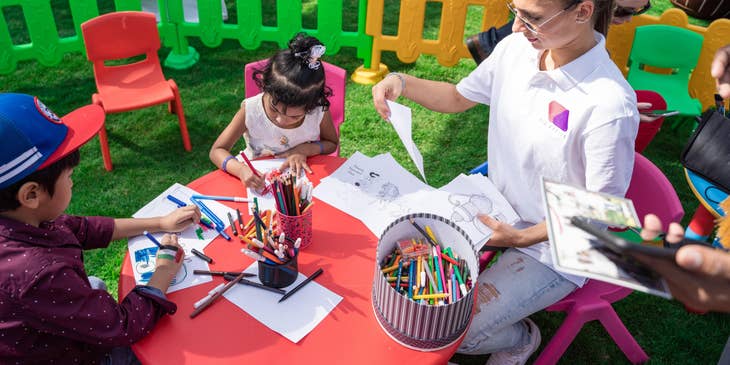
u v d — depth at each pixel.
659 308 2.81
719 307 1.10
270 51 4.93
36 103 1.40
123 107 3.31
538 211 2.09
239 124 2.38
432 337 1.42
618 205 1.30
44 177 1.38
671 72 4.26
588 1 1.57
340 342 1.46
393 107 2.07
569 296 2.05
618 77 1.76
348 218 1.89
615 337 2.18
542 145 1.92
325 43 4.44
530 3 1.61
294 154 2.19
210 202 1.95
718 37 3.70
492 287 2.01
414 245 1.65
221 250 1.74
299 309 1.54
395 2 5.78
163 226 1.80
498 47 2.15
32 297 1.34
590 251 1.14
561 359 2.54
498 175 2.19
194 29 4.47
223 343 1.45
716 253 1.05
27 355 1.43
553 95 1.85
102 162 3.57
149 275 1.64
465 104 2.39
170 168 3.56
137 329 1.43
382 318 1.48
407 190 2.04
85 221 1.76
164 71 4.54
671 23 3.83
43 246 1.44
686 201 3.56
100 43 3.42
